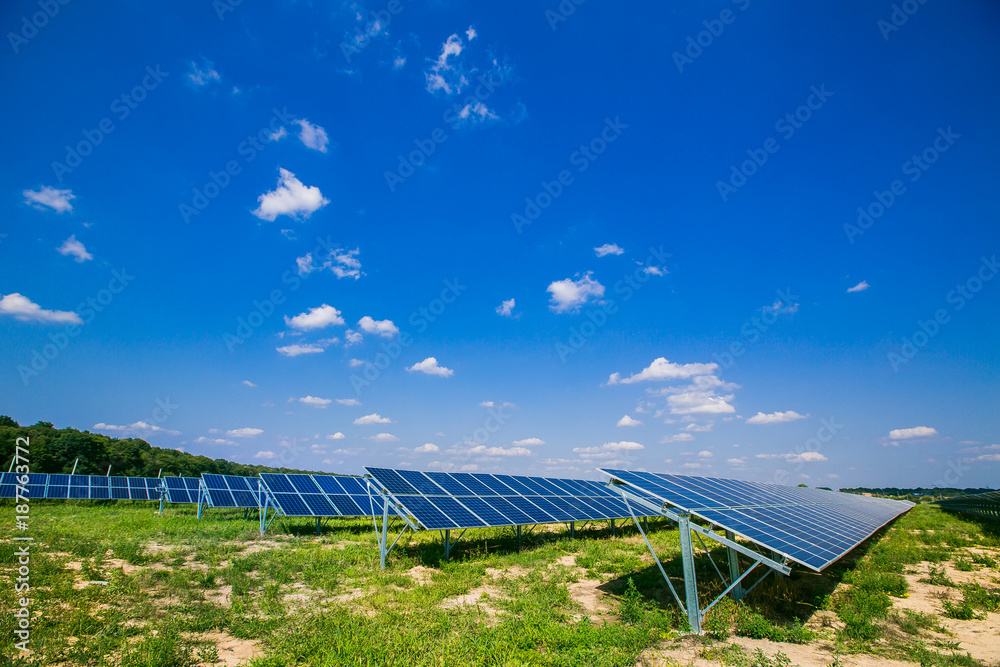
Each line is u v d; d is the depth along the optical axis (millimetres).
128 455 70875
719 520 14062
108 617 11477
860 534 21344
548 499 29578
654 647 11352
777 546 13109
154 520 30500
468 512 22531
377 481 21984
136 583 14422
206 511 39250
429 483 24750
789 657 10875
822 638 12305
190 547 21516
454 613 13625
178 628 11359
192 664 9688
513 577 18812
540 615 13430
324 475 34969
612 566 21078
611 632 11734
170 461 80812
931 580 19609
